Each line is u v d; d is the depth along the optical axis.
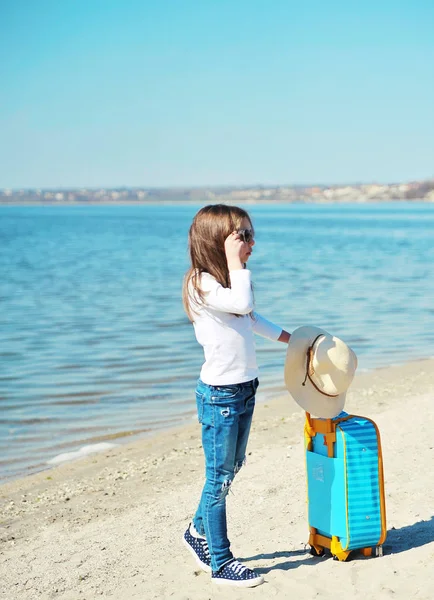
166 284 28.20
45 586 4.52
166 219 140.88
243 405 4.00
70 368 12.98
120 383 11.75
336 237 65.56
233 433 3.98
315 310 20.16
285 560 4.47
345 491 4.22
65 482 7.12
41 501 6.56
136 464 7.58
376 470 4.27
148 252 47.06
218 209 4.03
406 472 6.09
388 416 8.28
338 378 4.12
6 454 8.14
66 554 5.09
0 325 18.27
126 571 4.62
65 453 8.15
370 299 22.75
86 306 21.92
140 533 5.38
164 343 15.41
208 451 4.04
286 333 4.27
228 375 3.93
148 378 12.08
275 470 6.62
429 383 11.27
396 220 121.94
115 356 14.02
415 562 4.24
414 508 5.21
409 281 28.53
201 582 4.26
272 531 5.07
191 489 6.47
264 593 4.02
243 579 4.10
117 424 9.34
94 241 60.09
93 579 4.55
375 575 4.12
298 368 4.22
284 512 5.47
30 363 13.50
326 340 4.16
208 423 4.00
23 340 16.03
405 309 20.41
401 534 4.71
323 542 4.44
